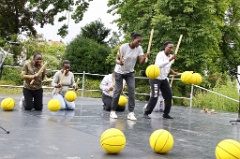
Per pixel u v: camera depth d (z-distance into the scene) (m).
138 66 13.91
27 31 20.64
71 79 7.98
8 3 19.84
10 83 16.08
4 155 3.32
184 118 7.39
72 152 3.57
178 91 13.24
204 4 12.82
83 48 18.08
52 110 7.09
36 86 7.16
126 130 5.19
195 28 12.68
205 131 5.60
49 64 18.64
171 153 3.79
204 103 11.66
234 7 16.86
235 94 11.11
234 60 17.05
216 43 13.57
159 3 12.87
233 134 5.44
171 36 12.88
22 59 18.88
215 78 14.41
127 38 14.05
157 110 8.45
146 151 3.81
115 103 6.55
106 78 8.02
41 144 3.87
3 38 19.73
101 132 4.85
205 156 3.72
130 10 14.57
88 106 8.92
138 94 12.84
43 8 20.19
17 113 6.57
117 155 3.56
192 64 12.82
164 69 6.53
